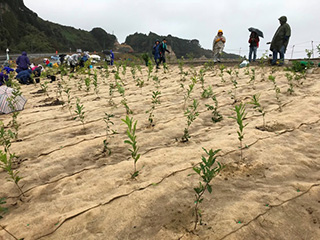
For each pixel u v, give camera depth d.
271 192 2.36
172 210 2.27
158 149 3.58
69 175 3.06
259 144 3.40
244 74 8.30
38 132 4.57
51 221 2.27
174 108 5.46
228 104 5.38
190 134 4.07
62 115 5.52
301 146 3.28
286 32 8.68
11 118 5.55
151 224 2.13
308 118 4.12
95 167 3.24
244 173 2.79
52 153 3.70
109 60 17.61
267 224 1.98
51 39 110.62
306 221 1.99
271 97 5.45
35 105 6.68
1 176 3.17
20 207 2.56
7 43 86.06
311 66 7.66
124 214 2.29
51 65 13.88
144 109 5.54
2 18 91.69
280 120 4.16
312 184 2.40
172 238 1.94
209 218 2.10
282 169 2.78
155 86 7.76
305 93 5.49
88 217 2.28
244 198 2.31
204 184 2.62
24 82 10.18
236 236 1.88
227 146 3.42
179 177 2.79
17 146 4.01
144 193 2.54
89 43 148.12
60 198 2.63
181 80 8.54
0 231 2.20
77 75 11.65
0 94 6.14
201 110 5.20
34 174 3.17
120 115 5.26
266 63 10.09
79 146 3.87
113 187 2.74
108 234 2.07
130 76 10.70
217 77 8.45
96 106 6.04
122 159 3.42
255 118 4.45
